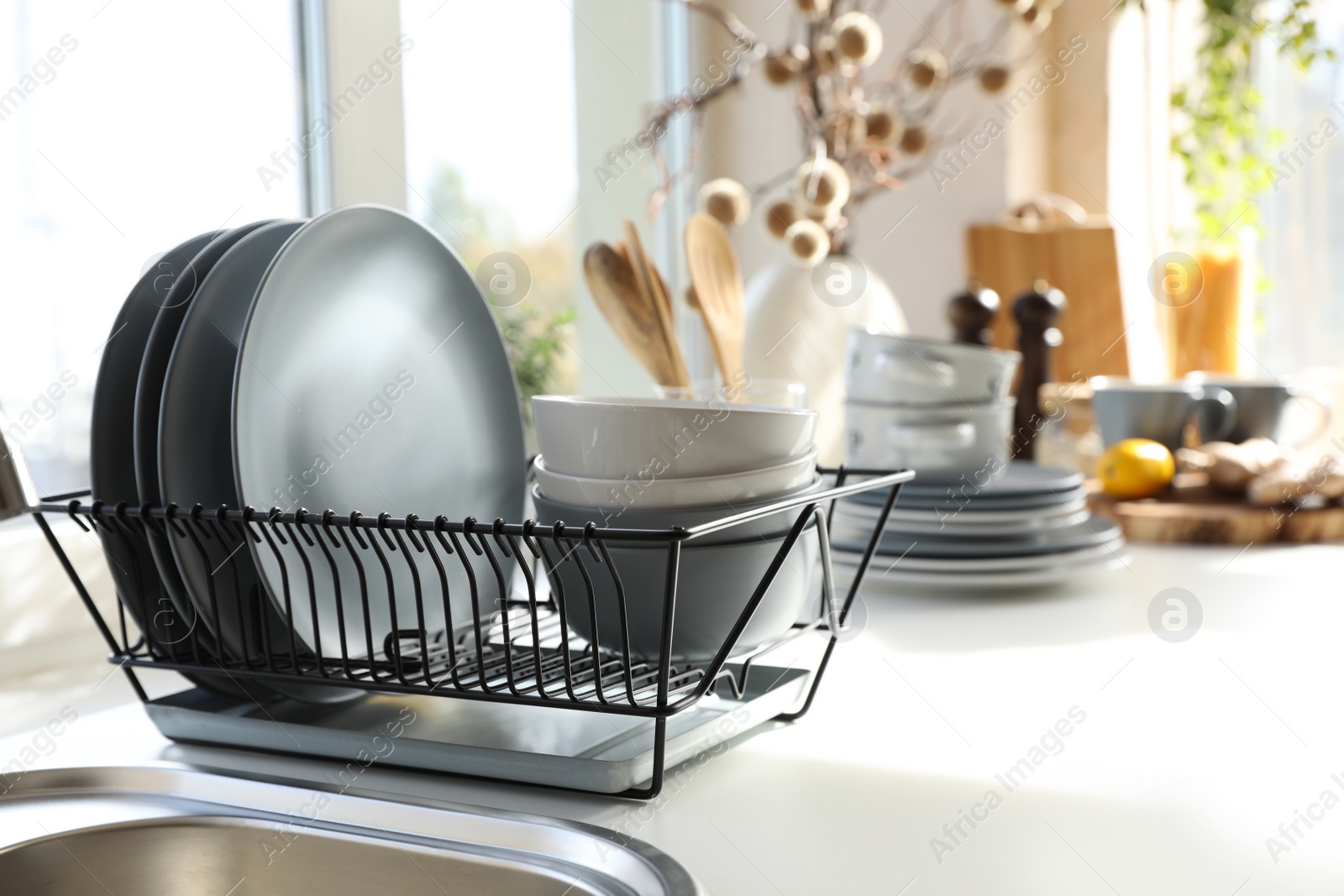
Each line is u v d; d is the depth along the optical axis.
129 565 0.68
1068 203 1.98
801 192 1.31
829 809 0.60
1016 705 0.78
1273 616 1.02
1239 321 2.21
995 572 1.07
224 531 0.65
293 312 0.68
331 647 0.71
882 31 1.89
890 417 1.23
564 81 1.60
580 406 0.67
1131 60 2.17
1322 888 0.51
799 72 1.51
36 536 0.90
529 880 0.54
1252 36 2.28
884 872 0.53
